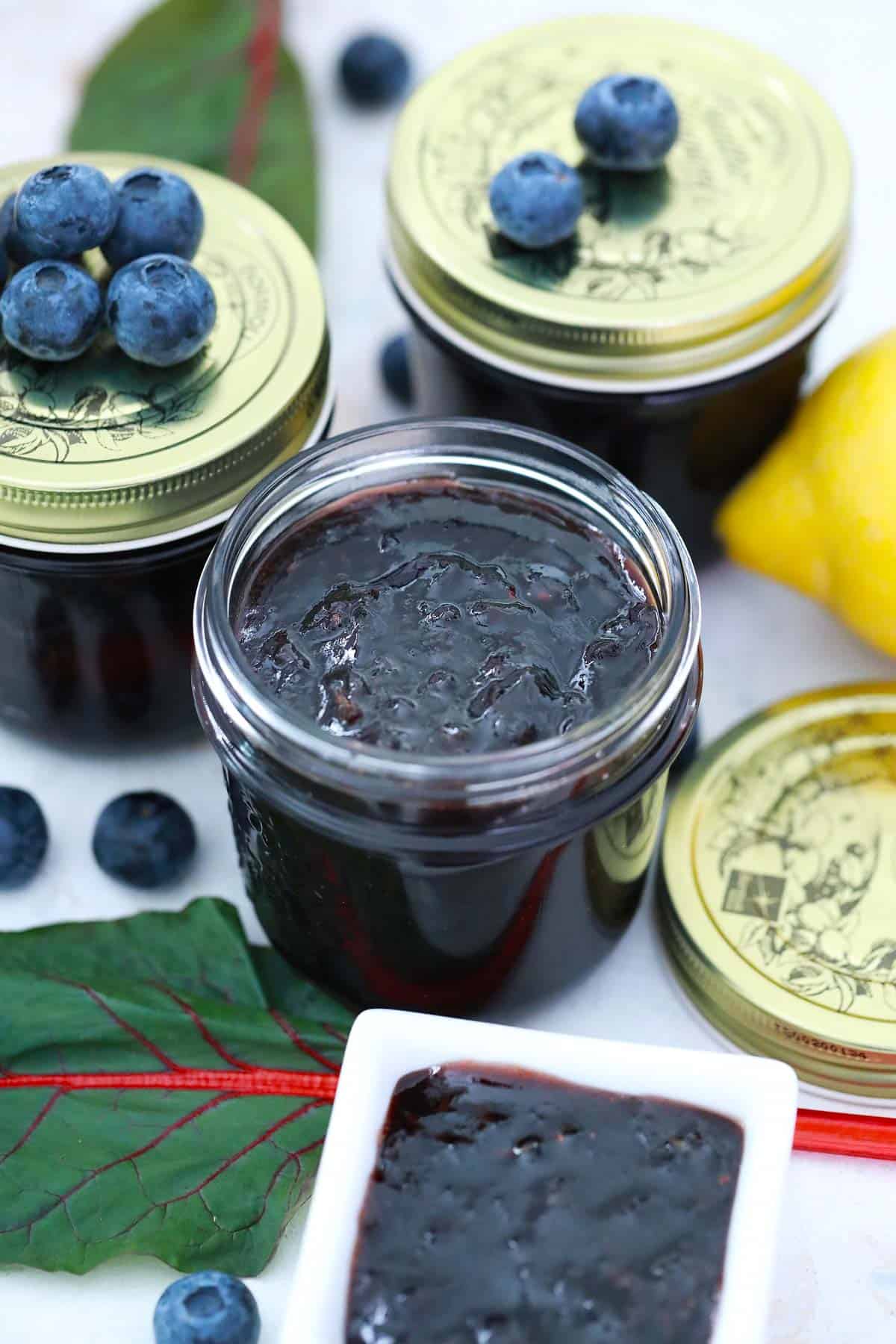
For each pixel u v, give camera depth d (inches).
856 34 22.5
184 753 18.6
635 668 16.0
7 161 21.2
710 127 18.8
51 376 17.3
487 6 22.8
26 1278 16.3
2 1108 16.6
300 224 20.3
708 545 19.3
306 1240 15.0
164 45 20.9
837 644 19.1
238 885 18.0
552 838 15.6
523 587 16.4
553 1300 14.9
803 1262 16.3
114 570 17.1
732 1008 17.0
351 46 21.6
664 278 17.8
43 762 18.5
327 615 16.2
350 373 20.3
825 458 18.0
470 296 17.8
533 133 18.8
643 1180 15.2
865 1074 16.8
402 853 15.6
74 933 17.3
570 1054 15.5
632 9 22.7
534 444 16.7
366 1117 15.3
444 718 15.7
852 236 18.7
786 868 17.5
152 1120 16.6
